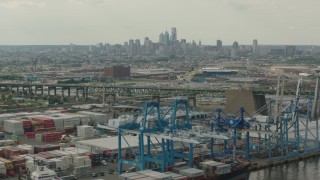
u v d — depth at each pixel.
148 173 161.00
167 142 179.75
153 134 174.38
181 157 190.25
